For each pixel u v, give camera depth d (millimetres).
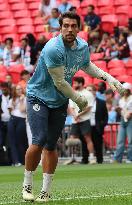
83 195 18469
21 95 40188
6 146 41188
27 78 40656
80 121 40312
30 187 16750
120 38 50812
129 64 50062
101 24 54250
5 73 52844
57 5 58062
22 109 40031
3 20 60844
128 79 49719
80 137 41156
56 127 16953
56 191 20125
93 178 26797
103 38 51188
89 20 52688
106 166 36781
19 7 60312
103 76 17266
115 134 43094
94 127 40812
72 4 57000
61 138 43000
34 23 58844
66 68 16438
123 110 40344
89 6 52844
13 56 53062
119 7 55344
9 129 40500
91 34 51719
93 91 40531
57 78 16188
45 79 16484
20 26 59812
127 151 41844
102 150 41625
